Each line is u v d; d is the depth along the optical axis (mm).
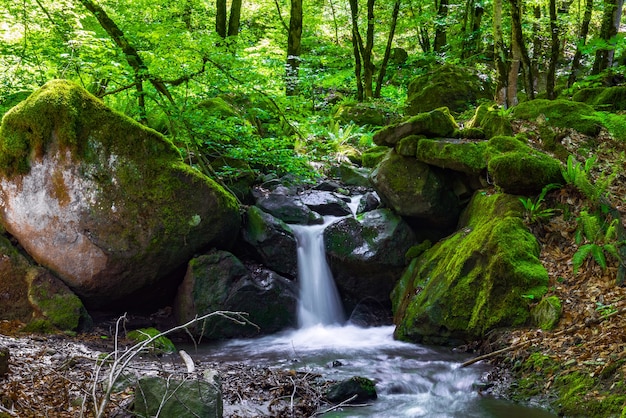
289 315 8922
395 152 9602
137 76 10367
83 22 11891
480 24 18297
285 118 11648
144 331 7930
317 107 16438
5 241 8500
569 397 5453
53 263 8359
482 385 6098
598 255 7016
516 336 6828
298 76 13953
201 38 10617
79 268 8289
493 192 8805
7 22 10266
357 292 9500
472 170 8906
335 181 11852
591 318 6422
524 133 9758
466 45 18750
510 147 8883
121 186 8352
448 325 7590
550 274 7422
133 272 8367
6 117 8492
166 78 10750
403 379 6371
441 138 9516
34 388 5121
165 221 8375
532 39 16141
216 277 8594
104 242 8258
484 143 9039
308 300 9305
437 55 18938
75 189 8328
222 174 10477
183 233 8461
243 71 10906
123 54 10219
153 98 10625
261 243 9273
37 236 8398
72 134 8320
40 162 8406
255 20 20766
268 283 8891
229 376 6340
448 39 19641
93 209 8297
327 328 9156
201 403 4566
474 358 6836
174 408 4523
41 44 10477
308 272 9445
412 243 9336
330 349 7793
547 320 6781
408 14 19516
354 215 10430
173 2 15922
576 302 6848
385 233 9289
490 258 7621
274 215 9961
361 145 13484
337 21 20516
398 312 8727
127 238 8266
